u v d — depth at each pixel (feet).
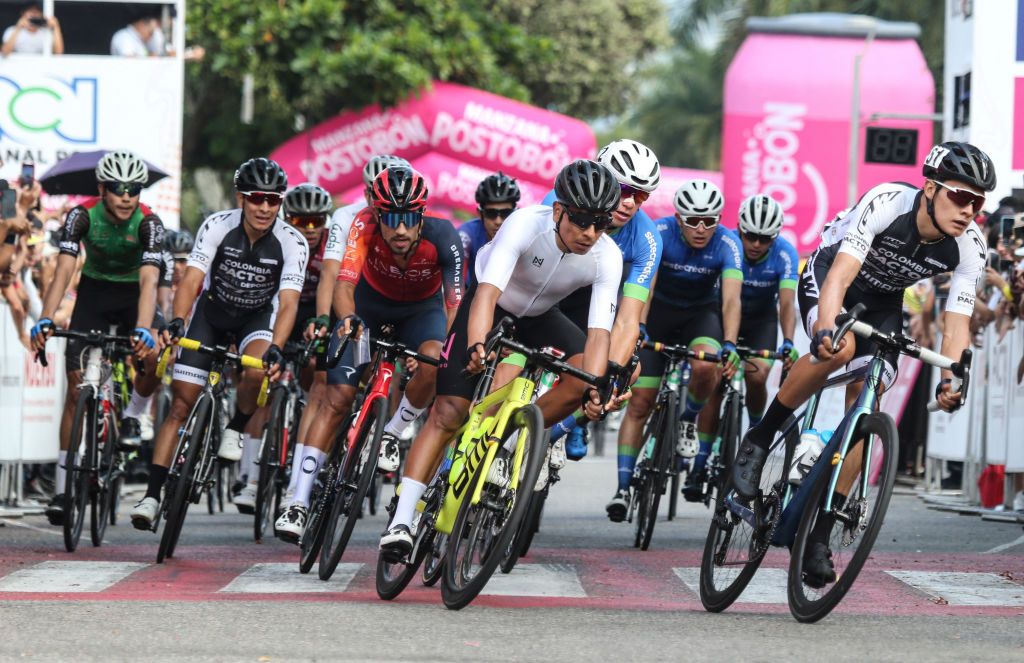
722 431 80.53
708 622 46.06
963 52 109.81
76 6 130.72
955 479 112.98
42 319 68.08
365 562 62.44
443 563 49.26
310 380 80.38
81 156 117.19
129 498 100.12
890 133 174.19
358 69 181.88
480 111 179.83
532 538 71.36
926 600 52.95
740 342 81.30
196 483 64.49
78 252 70.44
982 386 94.84
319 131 186.29
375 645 40.37
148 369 74.84
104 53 131.64
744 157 200.64
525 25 275.39
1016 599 53.26
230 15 198.90
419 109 182.50
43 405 86.84
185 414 65.31
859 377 51.65
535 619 45.73
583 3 278.67
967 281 49.34
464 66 198.90
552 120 179.32
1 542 69.87
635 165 56.90
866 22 202.69
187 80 217.56
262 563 61.87
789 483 47.67
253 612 45.93
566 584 56.24
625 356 57.47
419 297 63.67
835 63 200.75
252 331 71.92
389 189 54.08
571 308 62.80
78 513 68.08
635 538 72.13
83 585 53.93
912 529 81.82
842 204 199.72
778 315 88.53
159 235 71.67
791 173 199.93
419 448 49.85
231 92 220.43
